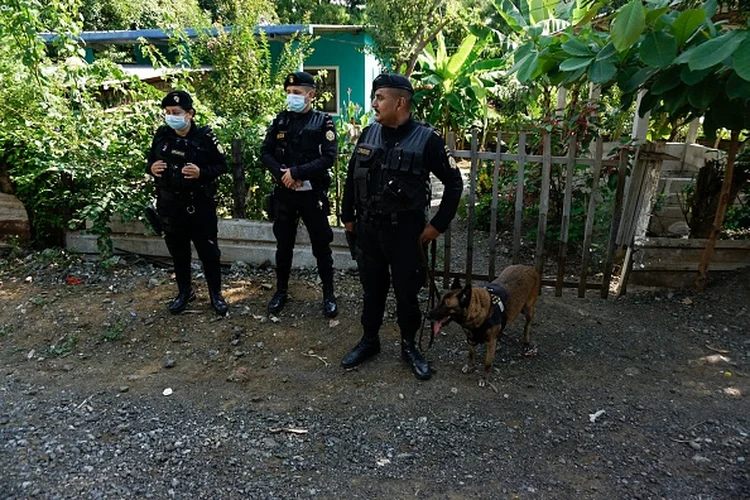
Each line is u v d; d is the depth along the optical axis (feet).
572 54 12.35
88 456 8.63
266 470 8.31
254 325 13.06
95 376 11.10
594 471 8.28
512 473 8.24
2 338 12.56
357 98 41.45
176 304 13.57
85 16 50.42
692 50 9.84
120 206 15.37
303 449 8.80
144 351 12.04
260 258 16.42
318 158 12.23
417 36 31.68
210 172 12.26
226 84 24.29
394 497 7.76
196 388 10.62
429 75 33.17
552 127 18.44
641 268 14.46
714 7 11.10
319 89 42.01
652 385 10.66
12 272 15.84
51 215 16.88
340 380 10.84
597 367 11.31
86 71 17.72
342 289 15.02
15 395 10.39
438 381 10.74
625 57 11.71
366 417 9.62
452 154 14.06
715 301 14.05
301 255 16.22
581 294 14.52
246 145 17.31
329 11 52.31
